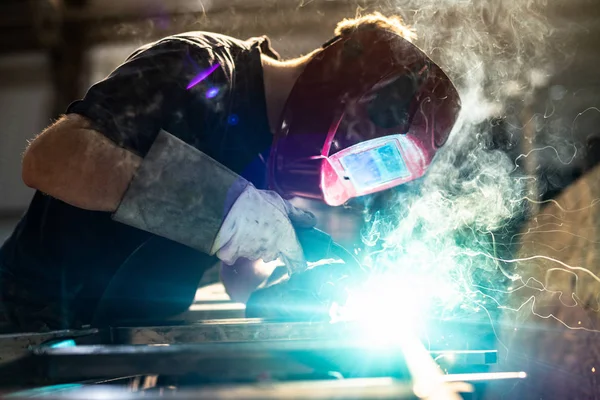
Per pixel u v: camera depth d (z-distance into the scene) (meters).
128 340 1.12
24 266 1.32
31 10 4.72
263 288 1.47
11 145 6.12
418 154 1.22
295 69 1.31
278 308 1.37
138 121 1.07
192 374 0.75
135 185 1.00
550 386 1.04
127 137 1.05
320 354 0.84
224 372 0.75
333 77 1.20
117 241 1.32
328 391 0.60
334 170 1.22
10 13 4.81
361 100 1.18
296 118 1.21
